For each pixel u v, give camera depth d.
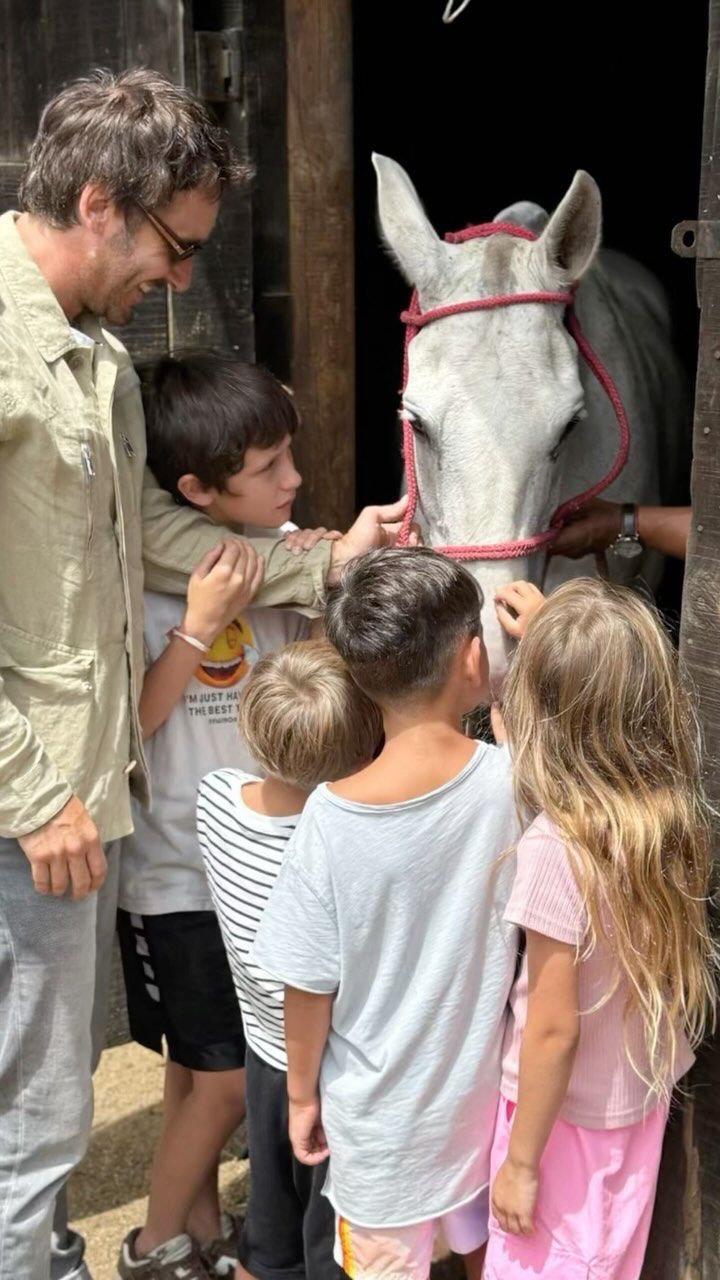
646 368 3.13
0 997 1.83
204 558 1.97
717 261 1.59
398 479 3.78
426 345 2.24
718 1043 1.70
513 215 2.56
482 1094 1.63
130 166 1.68
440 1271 2.22
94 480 1.75
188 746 2.06
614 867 1.49
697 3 4.39
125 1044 2.98
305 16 2.63
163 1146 2.16
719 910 1.68
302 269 2.77
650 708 1.54
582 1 4.71
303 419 2.85
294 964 1.58
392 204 2.37
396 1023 1.60
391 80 4.58
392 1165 1.61
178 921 2.06
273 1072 1.80
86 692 1.78
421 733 1.60
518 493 2.10
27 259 1.74
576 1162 1.60
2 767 1.67
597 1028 1.57
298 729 1.67
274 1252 1.90
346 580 1.63
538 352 2.17
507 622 1.90
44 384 1.71
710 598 1.66
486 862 1.58
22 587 1.74
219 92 2.55
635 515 2.40
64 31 2.61
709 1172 1.75
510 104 4.97
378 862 1.55
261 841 1.77
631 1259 1.66
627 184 4.79
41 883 1.74
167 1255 2.15
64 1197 2.08
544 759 1.54
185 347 2.61
